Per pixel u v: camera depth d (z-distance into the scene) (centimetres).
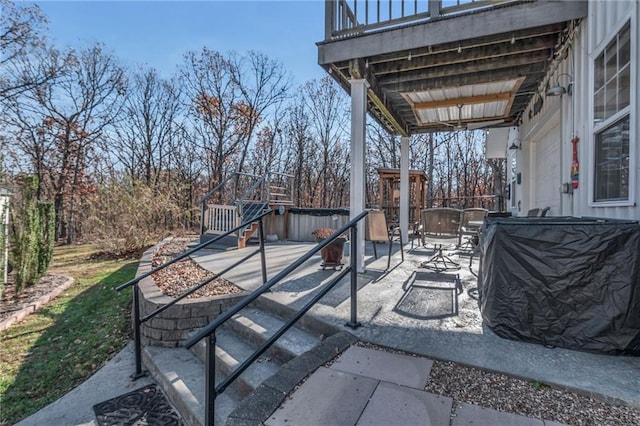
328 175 2131
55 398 285
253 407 162
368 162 2064
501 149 1045
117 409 256
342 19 423
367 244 726
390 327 249
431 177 1817
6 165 1361
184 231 1174
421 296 327
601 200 283
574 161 333
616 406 157
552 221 238
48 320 465
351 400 165
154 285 407
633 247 200
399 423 148
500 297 231
